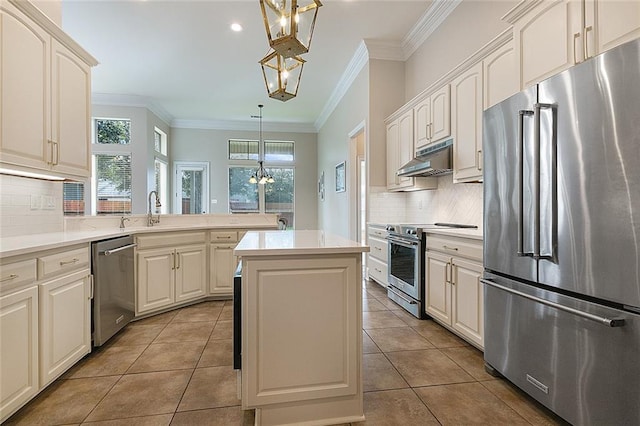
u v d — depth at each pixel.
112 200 6.56
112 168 6.57
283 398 1.56
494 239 2.00
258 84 5.80
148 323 3.00
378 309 3.39
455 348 2.46
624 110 1.28
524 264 1.76
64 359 1.98
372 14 3.67
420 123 3.55
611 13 1.51
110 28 3.97
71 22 3.84
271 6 1.67
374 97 4.40
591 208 1.40
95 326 2.33
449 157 3.04
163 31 4.05
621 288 1.29
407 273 3.31
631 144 1.25
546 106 1.59
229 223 4.15
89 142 2.67
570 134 1.49
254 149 8.51
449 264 2.64
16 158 1.95
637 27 1.40
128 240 2.82
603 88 1.35
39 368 1.76
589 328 1.42
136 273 3.00
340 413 1.63
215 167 8.28
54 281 1.90
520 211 1.76
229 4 3.51
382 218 4.46
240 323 1.61
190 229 3.50
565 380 1.53
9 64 1.90
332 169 6.73
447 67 3.52
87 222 3.06
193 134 8.18
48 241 1.98
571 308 1.46
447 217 3.57
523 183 1.74
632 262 1.26
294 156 8.61
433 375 2.07
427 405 1.76
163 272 3.24
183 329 2.86
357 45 4.39
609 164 1.33
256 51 4.57
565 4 1.73
